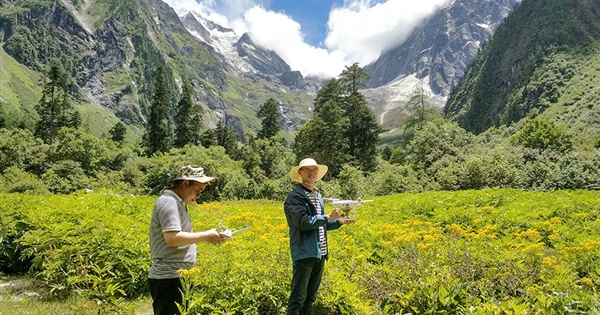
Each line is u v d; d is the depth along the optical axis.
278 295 4.54
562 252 5.35
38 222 6.83
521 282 4.38
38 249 6.34
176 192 3.58
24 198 9.07
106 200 8.30
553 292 4.10
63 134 48.62
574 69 131.75
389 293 4.44
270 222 8.51
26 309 5.03
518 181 21.19
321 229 4.09
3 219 7.20
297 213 3.80
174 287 3.49
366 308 3.97
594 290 4.25
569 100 113.25
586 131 81.75
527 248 4.90
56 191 36.44
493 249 5.38
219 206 14.25
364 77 51.69
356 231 7.15
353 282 4.64
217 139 77.31
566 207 8.71
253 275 4.63
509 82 164.50
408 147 42.56
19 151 45.75
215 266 4.66
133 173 43.09
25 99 146.62
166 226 3.31
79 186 38.91
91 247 5.71
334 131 44.72
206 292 4.45
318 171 4.09
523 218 7.70
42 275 6.38
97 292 4.53
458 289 4.08
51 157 47.12
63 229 6.11
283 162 55.91
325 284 4.54
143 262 5.76
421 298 4.13
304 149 48.47
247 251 5.11
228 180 34.91
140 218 7.48
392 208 10.54
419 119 56.94
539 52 153.00
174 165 35.72
